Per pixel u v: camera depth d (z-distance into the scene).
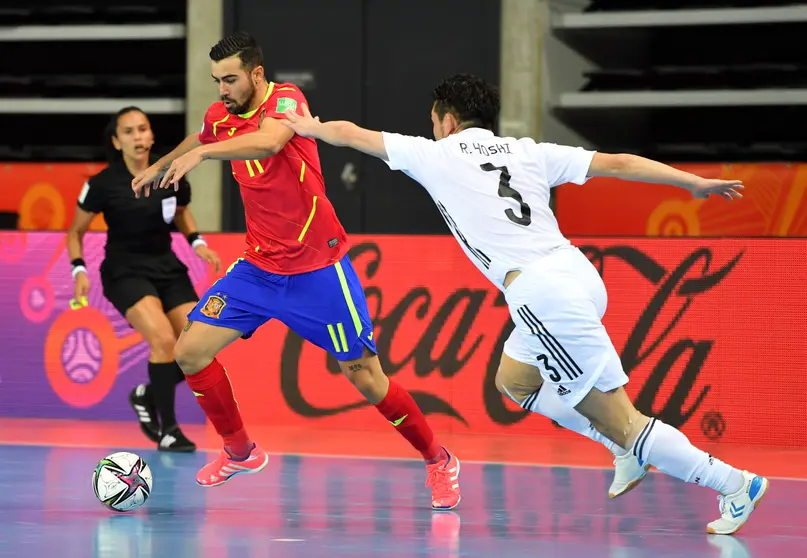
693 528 15.57
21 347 27.89
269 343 26.84
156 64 45.78
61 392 27.72
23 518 15.93
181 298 23.77
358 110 40.06
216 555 13.46
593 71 40.72
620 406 14.81
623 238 25.25
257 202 16.70
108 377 27.48
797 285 24.30
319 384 26.55
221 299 16.81
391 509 16.91
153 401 23.84
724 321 24.70
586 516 16.45
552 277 14.45
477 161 14.82
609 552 13.84
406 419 16.86
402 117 39.84
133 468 16.41
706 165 34.47
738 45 41.53
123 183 23.27
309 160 16.75
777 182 33.94
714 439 24.75
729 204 34.19
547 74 38.88
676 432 14.92
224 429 17.05
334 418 26.44
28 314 27.86
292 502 17.47
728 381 24.66
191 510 16.70
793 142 41.50
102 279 23.73
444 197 14.91
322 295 16.83
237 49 16.30
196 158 14.95
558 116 39.66
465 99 15.27
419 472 20.59
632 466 16.22
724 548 14.15
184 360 16.70
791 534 15.19
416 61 39.56
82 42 45.91
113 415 27.44
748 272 24.56
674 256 25.00
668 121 42.41
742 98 38.72
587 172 14.87
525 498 18.02
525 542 14.44
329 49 40.06
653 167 14.61
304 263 16.83
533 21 38.22
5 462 21.30
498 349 25.70
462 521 15.95
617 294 25.23
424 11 39.38
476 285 25.83
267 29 40.44
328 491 18.53
